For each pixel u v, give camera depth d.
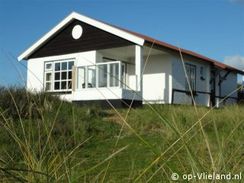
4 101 8.07
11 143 4.27
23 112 7.82
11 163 2.79
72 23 21.20
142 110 9.78
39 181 2.13
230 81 27.73
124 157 4.14
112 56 21.72
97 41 20.25
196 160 2.33
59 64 21.59
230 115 9.20
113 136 8.02
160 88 22.05
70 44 21.22
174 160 3.01
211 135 5.89
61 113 8.51
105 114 11.02
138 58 18.53
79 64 20.72
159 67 22.17
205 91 24.27
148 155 4.02
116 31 19.25
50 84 21.69
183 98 22.22
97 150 5.29
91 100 18.12
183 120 7.71
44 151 2.76
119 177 3.20
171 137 3.88
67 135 6.08
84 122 8.62
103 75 18.36
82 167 3.41
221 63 26.95
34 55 22.52
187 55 22.28
